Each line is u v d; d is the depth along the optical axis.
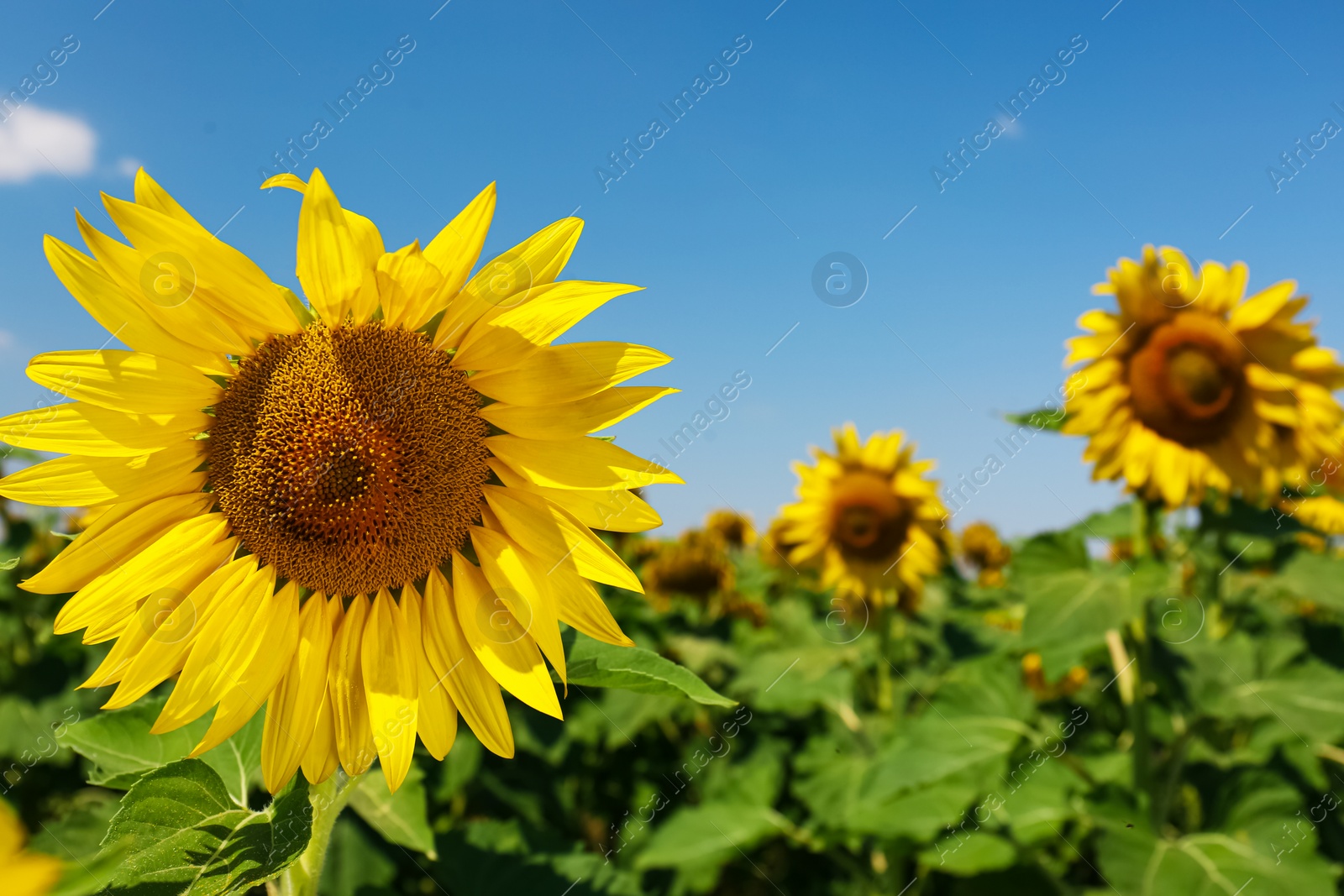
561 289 0.47
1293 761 0.85
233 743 0.51
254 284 0.44
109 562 0.44
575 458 0.47
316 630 0.46
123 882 0.38
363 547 0.46
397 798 0.57
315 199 0.42
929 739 0.84
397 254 0.44
